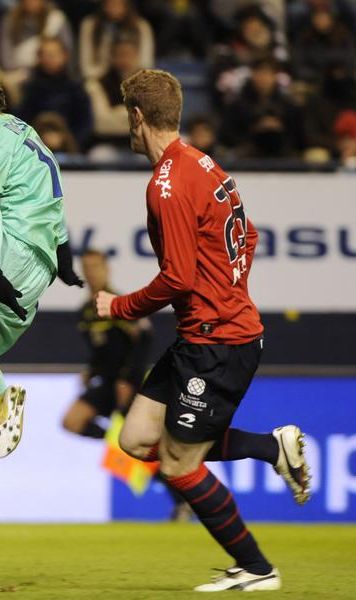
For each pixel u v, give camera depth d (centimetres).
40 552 1820
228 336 1323
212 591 1355
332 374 2314
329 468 2289
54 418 2264
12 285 1289
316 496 2280
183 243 1289
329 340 2333
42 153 1336
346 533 2116
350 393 2312
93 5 3416
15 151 1305
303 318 2333
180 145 1326
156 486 2262
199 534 2069
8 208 1302
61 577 1518
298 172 2331
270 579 1366
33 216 1305
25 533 2078
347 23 3575
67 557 1756
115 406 2275
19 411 1378
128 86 1339
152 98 1319
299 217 2333
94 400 2272
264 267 2331
